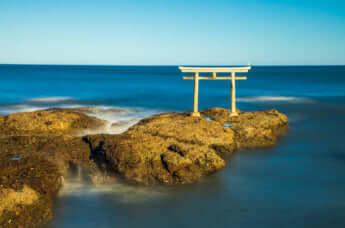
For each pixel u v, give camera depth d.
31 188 10.39
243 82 81.25
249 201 11.50
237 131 18.86
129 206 10.96
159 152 13.14
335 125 24.92
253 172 14.26
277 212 10.77
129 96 46.09
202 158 13.48
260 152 17.23
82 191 11.78
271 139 19.25
